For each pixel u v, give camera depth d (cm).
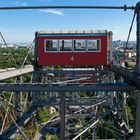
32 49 2608
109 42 2478
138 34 837
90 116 2402
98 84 1024
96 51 2469
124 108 2031
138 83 864
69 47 2488
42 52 2498
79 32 2488
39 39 2500
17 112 1838
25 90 1018
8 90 1020
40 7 745
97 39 2462
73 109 2741
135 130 745
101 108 2491
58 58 2491
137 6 791
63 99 1016
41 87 1012
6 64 4116
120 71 1593
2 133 1284
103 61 2462
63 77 2970
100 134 3284
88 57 2472
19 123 1611
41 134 4544
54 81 2908
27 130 2311
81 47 2483
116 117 2066
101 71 2456
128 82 1068
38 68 2530
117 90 1007
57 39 2488
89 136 2959
